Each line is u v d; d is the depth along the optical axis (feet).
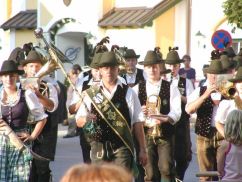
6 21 161.89
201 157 47.21
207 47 134.72
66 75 41.98
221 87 43.62
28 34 159.33
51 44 43.19
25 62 45.70
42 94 44.62
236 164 34.17
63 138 94.89
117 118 39.83
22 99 40.81
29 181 43.47
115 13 141.90
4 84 40.63
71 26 148.05
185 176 63.41
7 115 40.52
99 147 40.01
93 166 16.34
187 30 135.64
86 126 39.91
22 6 162.20
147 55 48.08
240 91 43.01
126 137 39.93
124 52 57.41
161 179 47.70
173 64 54.60
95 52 54.08
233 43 131.13
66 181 16.17
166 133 47.14
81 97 40.29
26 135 40.86
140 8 139.33
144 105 47.80
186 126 53.72
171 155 47.37
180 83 54.49
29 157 39.86
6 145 39.91
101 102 39.83
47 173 44.83
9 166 39.93
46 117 41.88
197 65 135.23
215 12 133.90
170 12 136.56
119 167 16.46
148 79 48.16
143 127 43.91
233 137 34.04
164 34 136.15
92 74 49.11
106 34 142.61
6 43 164.35
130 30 138.82
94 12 143.95
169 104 47.65
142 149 41.11
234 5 109.81
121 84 40.37
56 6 149.28
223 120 43.11
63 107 60.85
